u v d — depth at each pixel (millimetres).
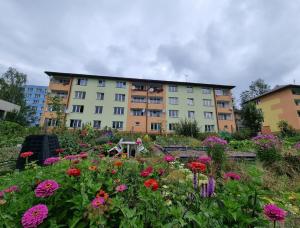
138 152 9320
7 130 14570
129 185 2523
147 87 33000
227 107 34156
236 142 12984
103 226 1559
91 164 2846
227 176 2541
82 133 14500
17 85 38781
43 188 1614
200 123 31984
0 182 2656
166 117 31375
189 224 1700
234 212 1773
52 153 5676
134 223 1595
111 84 31672
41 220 1353
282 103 33562
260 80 49812
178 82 33469
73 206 1750
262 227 1730
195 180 2363
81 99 29891
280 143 7172
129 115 30500
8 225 1537
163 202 1973
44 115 26047
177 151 10172
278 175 5289
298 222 2625
